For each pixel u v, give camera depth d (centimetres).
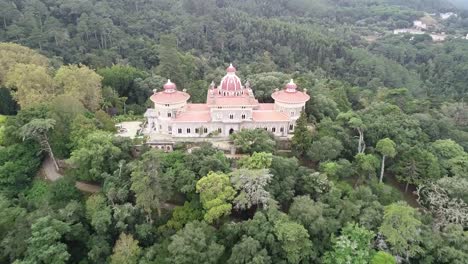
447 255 7800
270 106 12050
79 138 9938
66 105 10656
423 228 8419
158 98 11081
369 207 8612
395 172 10788
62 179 9131
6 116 12238
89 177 9294
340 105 14475
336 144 10312
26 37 18300
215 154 9456
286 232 7325
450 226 8406
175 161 9412
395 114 12675
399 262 7831
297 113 11519
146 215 8400
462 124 15638
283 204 9019
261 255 7188
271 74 15038
